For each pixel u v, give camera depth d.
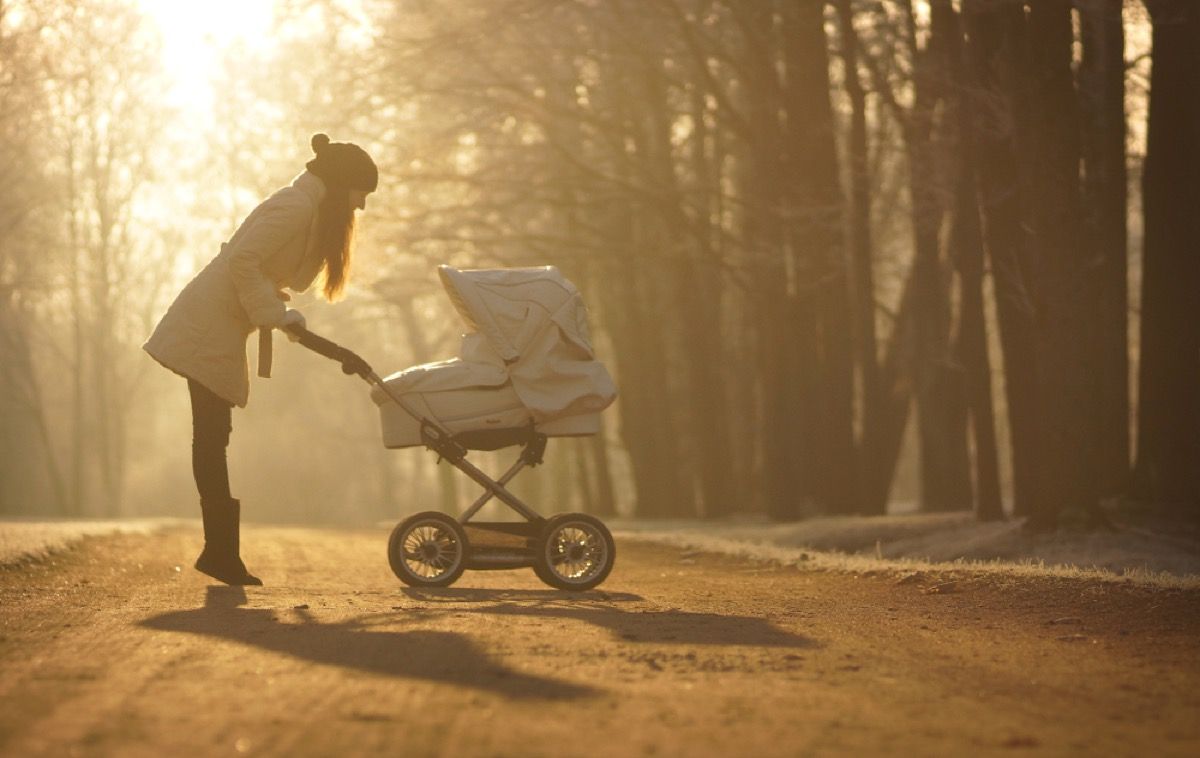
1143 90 28.67
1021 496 23.27
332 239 13.09
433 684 7.07
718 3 36.44
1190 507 22.84
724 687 7.16
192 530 31.67
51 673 7.32
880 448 36.16
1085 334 24.27
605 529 13.76
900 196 45.19
